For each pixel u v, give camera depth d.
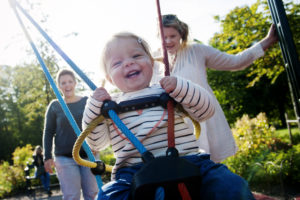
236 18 6.57
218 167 1.33
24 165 10.67
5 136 27.56
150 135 1.44
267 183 4.12
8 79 26.00
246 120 6.11
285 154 4.20
